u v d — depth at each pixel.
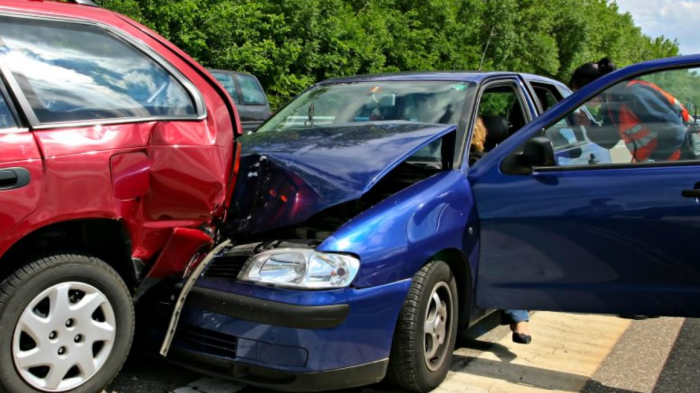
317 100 5.23
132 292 3.21
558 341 4.68
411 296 3.38
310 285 3.09
